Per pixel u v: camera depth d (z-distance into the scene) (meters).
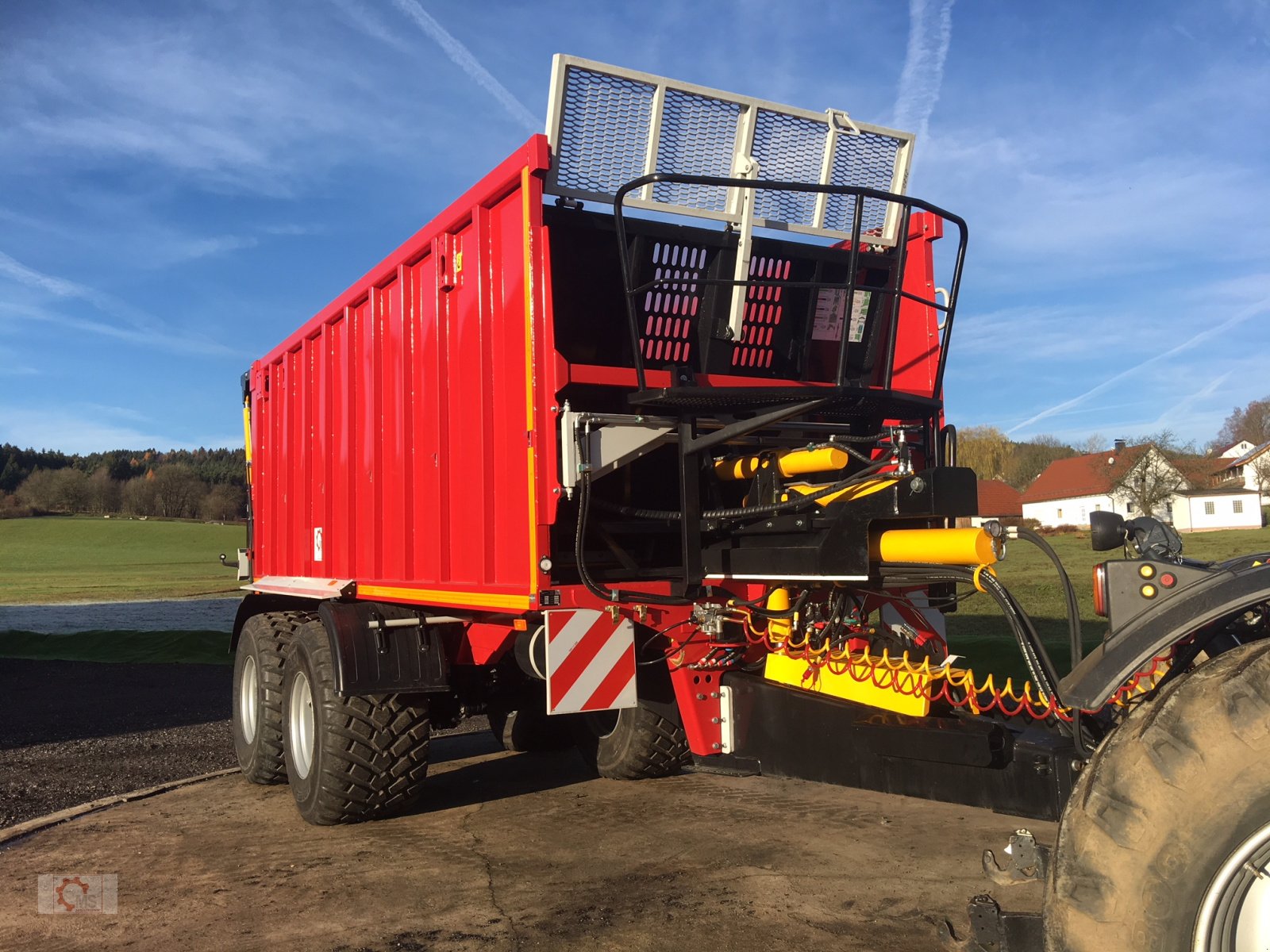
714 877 4.00
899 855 4.21
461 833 4.86
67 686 11.23
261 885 4.15
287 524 7.29
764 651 4.49
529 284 4.04
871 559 3.60
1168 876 1.92
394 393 5.50
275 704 5.97
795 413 4.06
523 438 4.18
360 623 5.05
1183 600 2.17
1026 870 2.54
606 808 5.20
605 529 4.59
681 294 4.82
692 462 4.36
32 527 83.62
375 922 3.67
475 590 4.54
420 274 5.20
